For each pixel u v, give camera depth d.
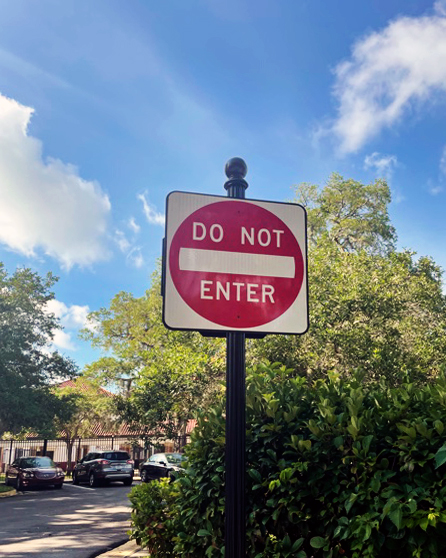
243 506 2.59
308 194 32.62
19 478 22.97
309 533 3.37
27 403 22.72
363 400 3.81
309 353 14.80
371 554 2.78
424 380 14.92
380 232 31.73
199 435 4.08
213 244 2.88
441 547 2.79
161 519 5.74
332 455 3.39
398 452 3.12
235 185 3.02
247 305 2.85
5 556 8.23
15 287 24.67
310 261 17.05
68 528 11.31
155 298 34.25
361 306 15.69
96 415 41.81
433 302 18.73
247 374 4.43
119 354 37.09
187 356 18.05
